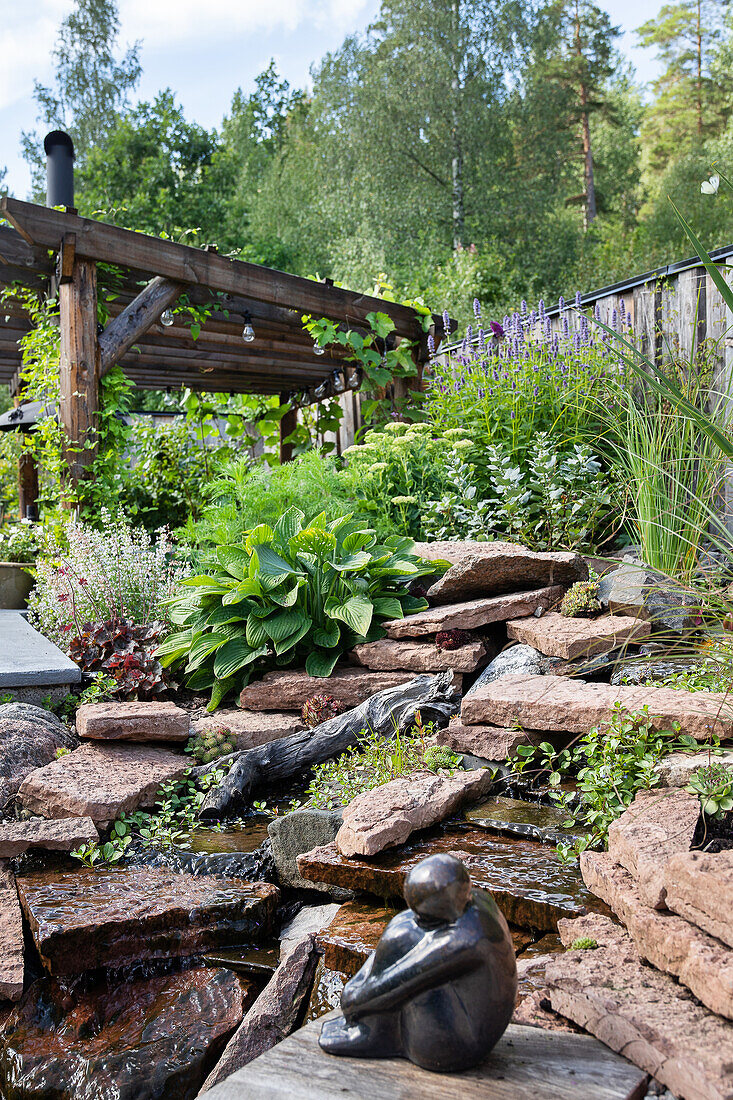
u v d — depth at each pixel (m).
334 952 2.03
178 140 24.94
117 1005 2.17
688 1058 1.31
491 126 19.86
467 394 5.76
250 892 2.43
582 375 5.35
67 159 5.82
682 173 23.61
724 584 2.75
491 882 2.11
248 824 3.00
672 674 3.08
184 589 4.61
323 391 9.59
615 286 5.61
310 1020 1.95
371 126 19.89
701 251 1.88
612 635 3.35
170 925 2.29
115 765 3.21
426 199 19.77
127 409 5.84
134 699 3.88
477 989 1.34
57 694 3.81
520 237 20.33
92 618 4.50
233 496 5.44
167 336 7.27
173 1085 1.90
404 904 2.24
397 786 2.65
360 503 5.14
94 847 2.74
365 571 4.29
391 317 7.63
